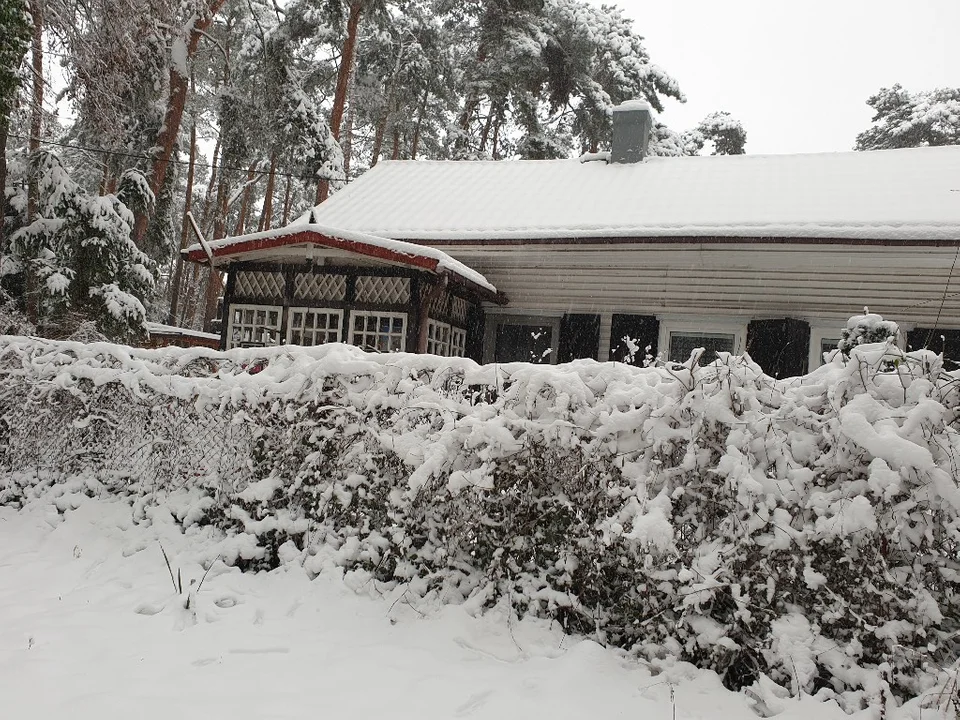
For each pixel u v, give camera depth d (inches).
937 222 346.9
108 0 477.1
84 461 223.0
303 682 119.5
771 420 132.3
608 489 137.6
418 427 162.2
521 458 148.7
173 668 123.3
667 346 434.3
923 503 120.5
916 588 119.1
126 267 510.6
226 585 163.3
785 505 127.0
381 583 157.6
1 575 171.5
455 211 476.7
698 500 134.2
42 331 458.9
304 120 815.7
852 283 384.8
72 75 503.2
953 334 374.9
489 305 473.1
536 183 527.2
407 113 1093.8
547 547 146.7
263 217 944.3
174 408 202.2
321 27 861.8
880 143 1316.4
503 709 111.9
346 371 171.5
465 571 155.9
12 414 235.3
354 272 386.3
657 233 384.5
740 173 499.5
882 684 112.2
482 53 965.2
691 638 127.3
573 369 154.6
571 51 978.7
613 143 565.3
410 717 109.0
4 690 111.4
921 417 121.3
